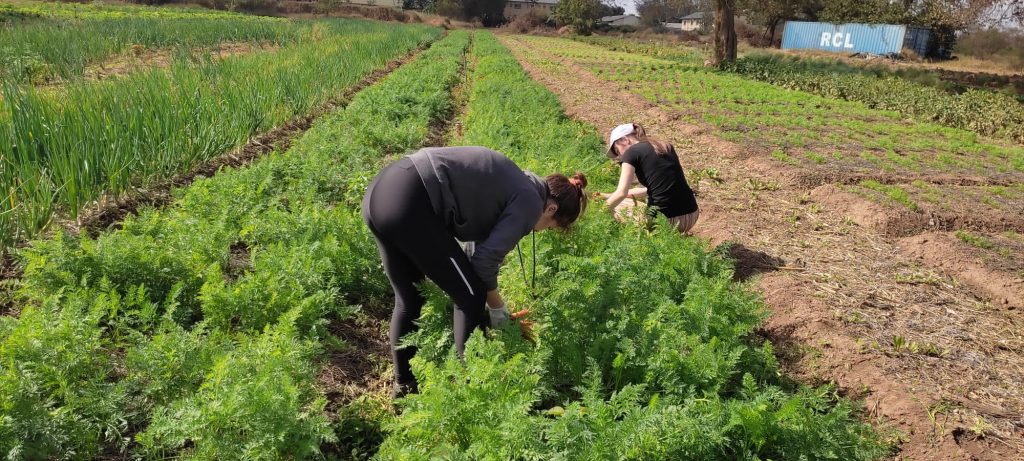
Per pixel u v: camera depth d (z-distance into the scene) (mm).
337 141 9453
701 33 83875
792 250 7035
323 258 4863
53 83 14062
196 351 3674
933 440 3982
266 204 6473
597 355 3936
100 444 3389
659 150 6449
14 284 4801
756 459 3115
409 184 3375
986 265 6617
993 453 3875
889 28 47938
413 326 3975
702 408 3334
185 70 11688
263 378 3191
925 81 26797
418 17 77062
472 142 9133
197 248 5039
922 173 10484
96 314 3756
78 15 33938
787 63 31188
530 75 23016
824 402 3883
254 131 9945
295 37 30656
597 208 6492
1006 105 18031
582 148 9672
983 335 5359
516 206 3430
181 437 3096
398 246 3492
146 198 6973
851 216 8281
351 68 17453
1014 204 9125
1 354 3402
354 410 3846
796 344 5129
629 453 2920
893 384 4477
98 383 3504
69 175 6008
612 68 27516
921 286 6281
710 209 8297
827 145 12453
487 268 3496
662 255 5281
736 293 4789
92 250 4605
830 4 49938
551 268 5082
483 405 3262
